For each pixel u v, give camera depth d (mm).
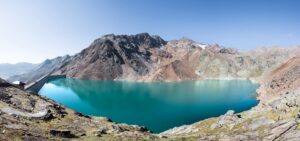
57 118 63250
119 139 48406
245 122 62562
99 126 62844
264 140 45812
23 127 42375
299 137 42188
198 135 62500
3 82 89688
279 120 55531
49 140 38156
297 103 59000
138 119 127625
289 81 156125
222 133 59281
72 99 199625
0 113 50656
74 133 49812
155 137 56125
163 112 144875
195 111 144625
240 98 192750
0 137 33312
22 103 71625
